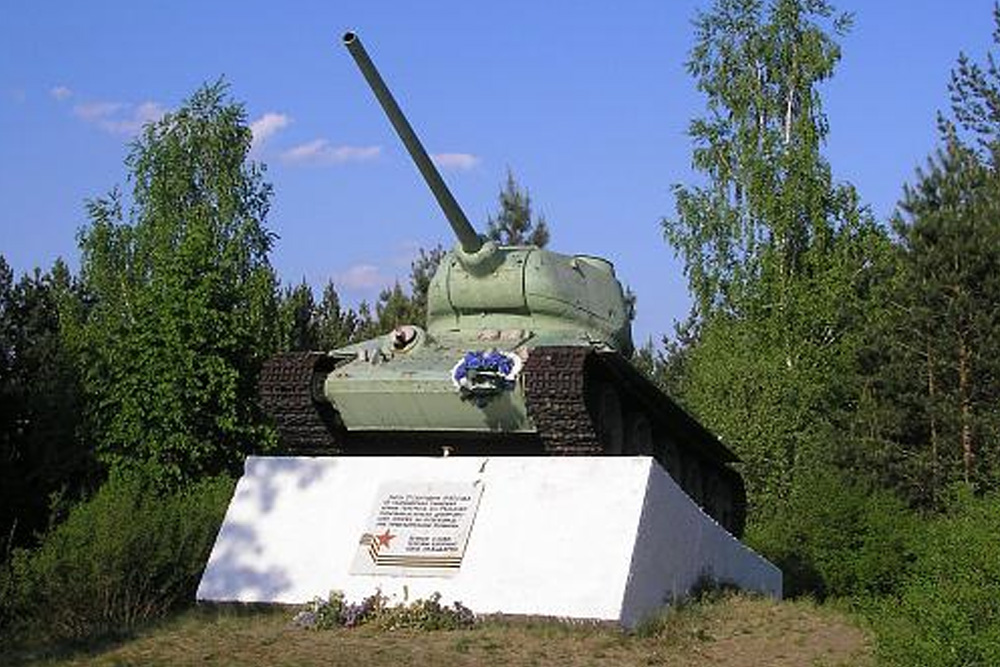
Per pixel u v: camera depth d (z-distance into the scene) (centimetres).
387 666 1243
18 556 1537
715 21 3981
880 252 3738
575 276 1869
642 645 1367
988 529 1148
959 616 1039
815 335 3747
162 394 2306
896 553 2384
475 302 1828
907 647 1052
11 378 2728
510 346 1720
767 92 3956
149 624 1463
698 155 3925
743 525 2445
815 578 2391
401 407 1700
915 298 3253
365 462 1633
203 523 1664
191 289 2386
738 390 3331
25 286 3422
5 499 2481
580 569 1453
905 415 3234
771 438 3228
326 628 1421
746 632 1430
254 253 4234
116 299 3997
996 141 3847
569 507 1510
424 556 1518
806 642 1382
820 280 3747
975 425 3105
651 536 1507
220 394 2331
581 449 1628
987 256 3206
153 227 4112
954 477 3045
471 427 1702
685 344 5181
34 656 1305
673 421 1956
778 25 3944
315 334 4188
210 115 4328
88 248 4156
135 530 1548
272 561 1581
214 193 4209
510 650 1323
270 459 1684
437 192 1731
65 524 1686
